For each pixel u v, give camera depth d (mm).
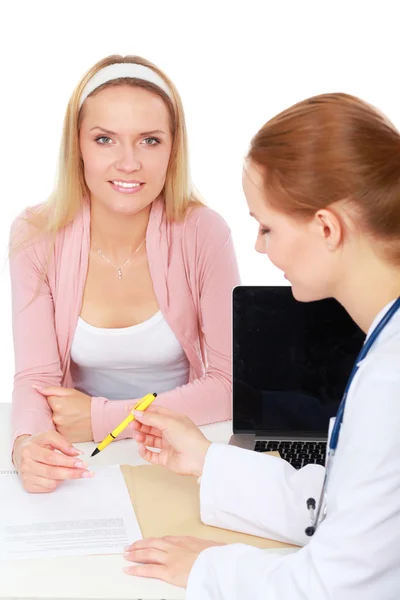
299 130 1210
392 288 1233
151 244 2045
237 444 1814
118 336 2049
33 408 1875
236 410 1860
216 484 1506
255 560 1281
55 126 4395
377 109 1242
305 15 4355
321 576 1175
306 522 1442
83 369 2102
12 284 2074
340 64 4371
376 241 1209
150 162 1924
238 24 4371
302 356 1835
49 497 1587
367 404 1150
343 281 1263
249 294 1835
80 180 2025
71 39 4332
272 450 1788
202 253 2062
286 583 1210
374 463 1139
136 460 1771
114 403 1891
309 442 1823
